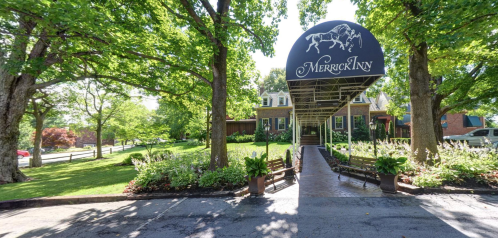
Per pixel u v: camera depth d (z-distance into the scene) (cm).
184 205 511
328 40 632
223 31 687
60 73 712
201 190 602
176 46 754
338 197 523
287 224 379
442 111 1145
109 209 512
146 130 1207
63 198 583
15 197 617
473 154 731
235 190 588
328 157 1237
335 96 960
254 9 866
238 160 771
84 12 499
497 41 732
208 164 791
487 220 368
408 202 469
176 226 395
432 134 684
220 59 750
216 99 740
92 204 562
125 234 371
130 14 748
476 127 2450
